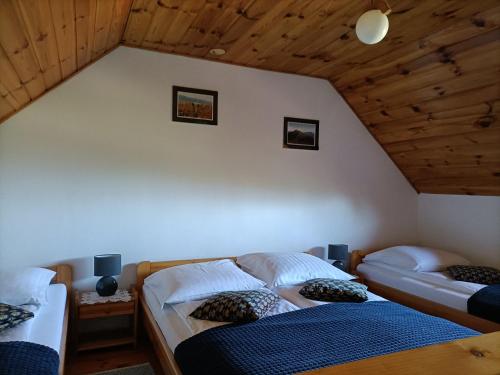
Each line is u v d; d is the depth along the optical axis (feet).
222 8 7.61
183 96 10.41
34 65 6.97
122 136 9.75
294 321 6.76
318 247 12.33
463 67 8.55
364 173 13.06
